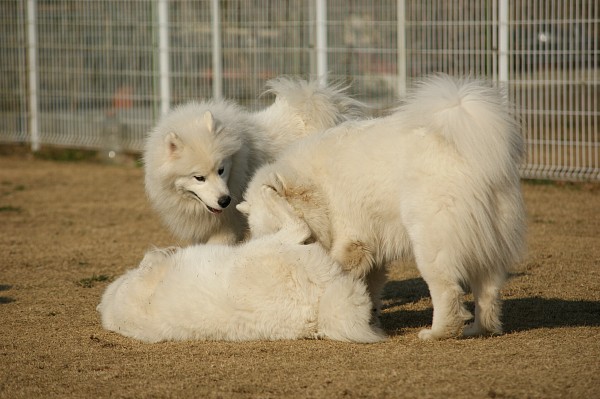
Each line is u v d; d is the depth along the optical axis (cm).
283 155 842
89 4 2144
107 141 2180
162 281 773
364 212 768
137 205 1619
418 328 815
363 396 604
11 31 2278
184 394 625
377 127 778
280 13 1894
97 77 2172
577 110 1631
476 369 653
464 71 1709
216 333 744
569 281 993
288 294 730
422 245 718
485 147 703
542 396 589
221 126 940
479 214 706
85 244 1297
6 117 2341
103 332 810
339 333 723
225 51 1975
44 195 1733
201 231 981
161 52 2042
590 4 1579
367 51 1808
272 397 611
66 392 641
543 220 1377
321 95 1045
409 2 1767
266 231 800
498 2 1661
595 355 680
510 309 872
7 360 727
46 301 952
